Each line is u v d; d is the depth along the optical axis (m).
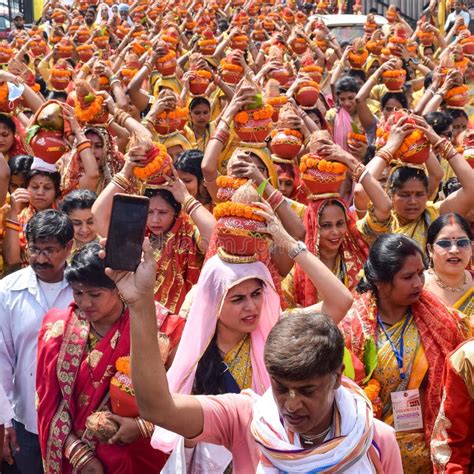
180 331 3.67
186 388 3.29
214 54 10.79
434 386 3.61
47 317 3.76
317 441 2.51
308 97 7.33
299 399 2.41
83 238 5.14
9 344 4.33
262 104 5.34
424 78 10.39
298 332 2.44
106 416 3.47
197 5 17.16
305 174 4.64
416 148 5.08
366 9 20.06
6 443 4.41
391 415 3.67
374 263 3.70
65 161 6.07
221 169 6.36
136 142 4.38
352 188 6.17
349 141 7.07
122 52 10.99
